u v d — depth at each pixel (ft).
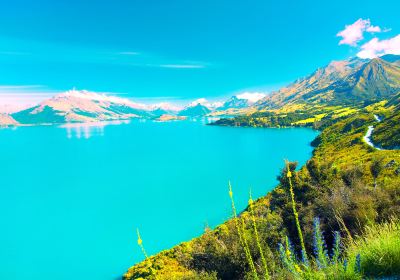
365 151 309.42
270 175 408.67
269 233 56.44
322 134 589.73
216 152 650.43
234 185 365.81
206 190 354.33
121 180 440.04
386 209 37.70
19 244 228.43
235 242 57.26
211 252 63.52
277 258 35.83
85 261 193.57
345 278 15.35
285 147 637.30
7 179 479.41
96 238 233.14
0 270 186.50
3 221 284.82
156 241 216.95
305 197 93.86
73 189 399.65
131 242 220.23
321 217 52.75
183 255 108.68
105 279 167.63
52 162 633.61
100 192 377.09
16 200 357.20
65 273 178.29
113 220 272.31
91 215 290.76
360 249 17.87
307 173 110.11
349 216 42.39
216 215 262.06
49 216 294.66
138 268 137.39
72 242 228.02
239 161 535.19
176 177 437.58
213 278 52.54
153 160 598.75
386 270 15.42
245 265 52.65
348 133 474.08
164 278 60.90
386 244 16.57
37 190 401.90
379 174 140.15
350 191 53.01
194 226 240.73
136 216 278.67
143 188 384.27
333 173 113.91
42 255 206.80
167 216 271.49
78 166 573.74
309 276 16.47
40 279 172.96
